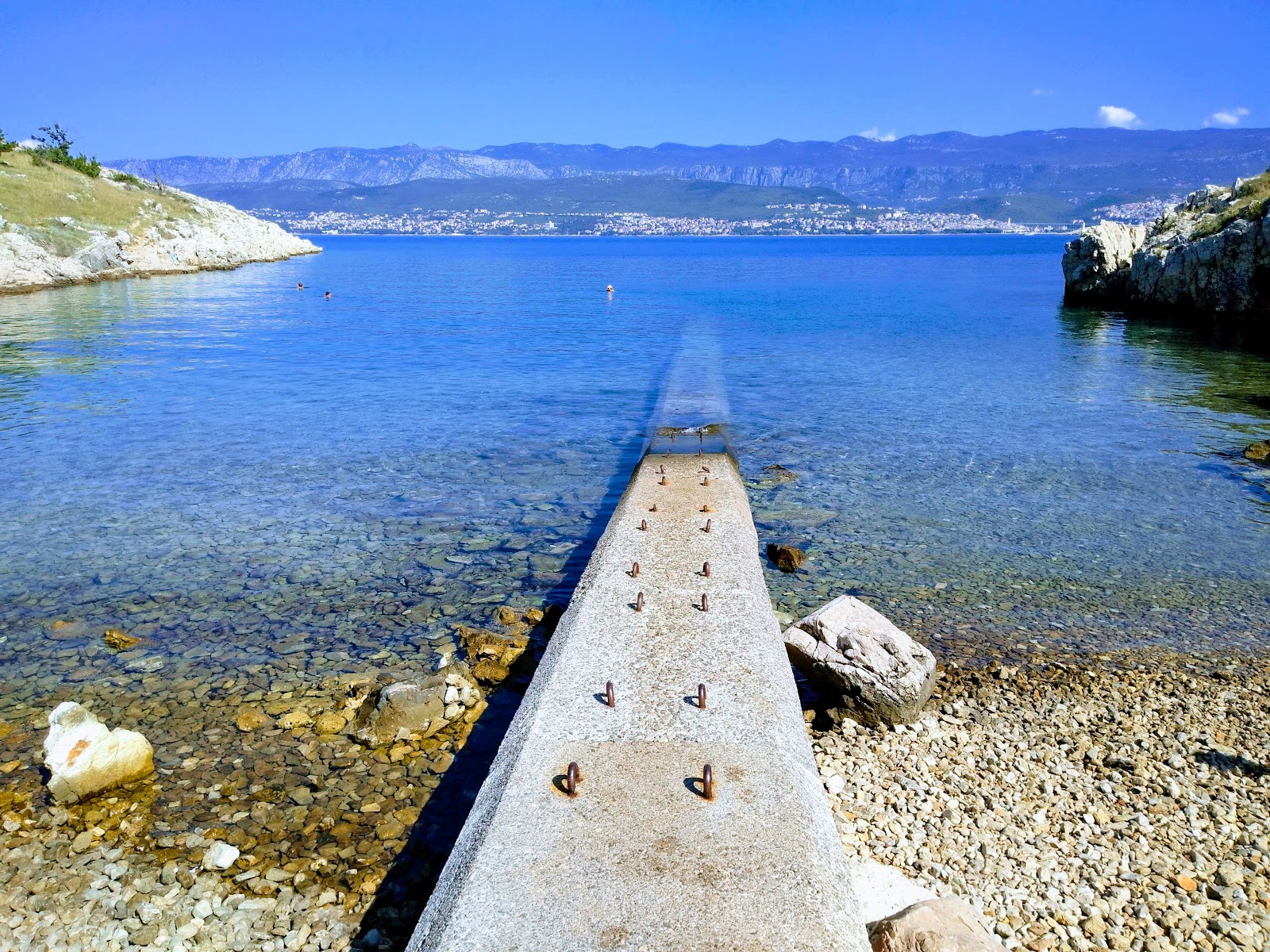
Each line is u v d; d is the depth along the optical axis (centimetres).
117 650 992
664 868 494
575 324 4534
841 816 687
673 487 1388
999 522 1458
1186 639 1044
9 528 1395
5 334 3853
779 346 3684
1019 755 788
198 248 8312
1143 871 626
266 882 620
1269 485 1661
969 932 483
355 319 4738
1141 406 2397
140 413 2300
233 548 1316
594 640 795
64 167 8144
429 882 622
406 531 1399
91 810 700
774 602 1134
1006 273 10144
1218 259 3969
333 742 804
